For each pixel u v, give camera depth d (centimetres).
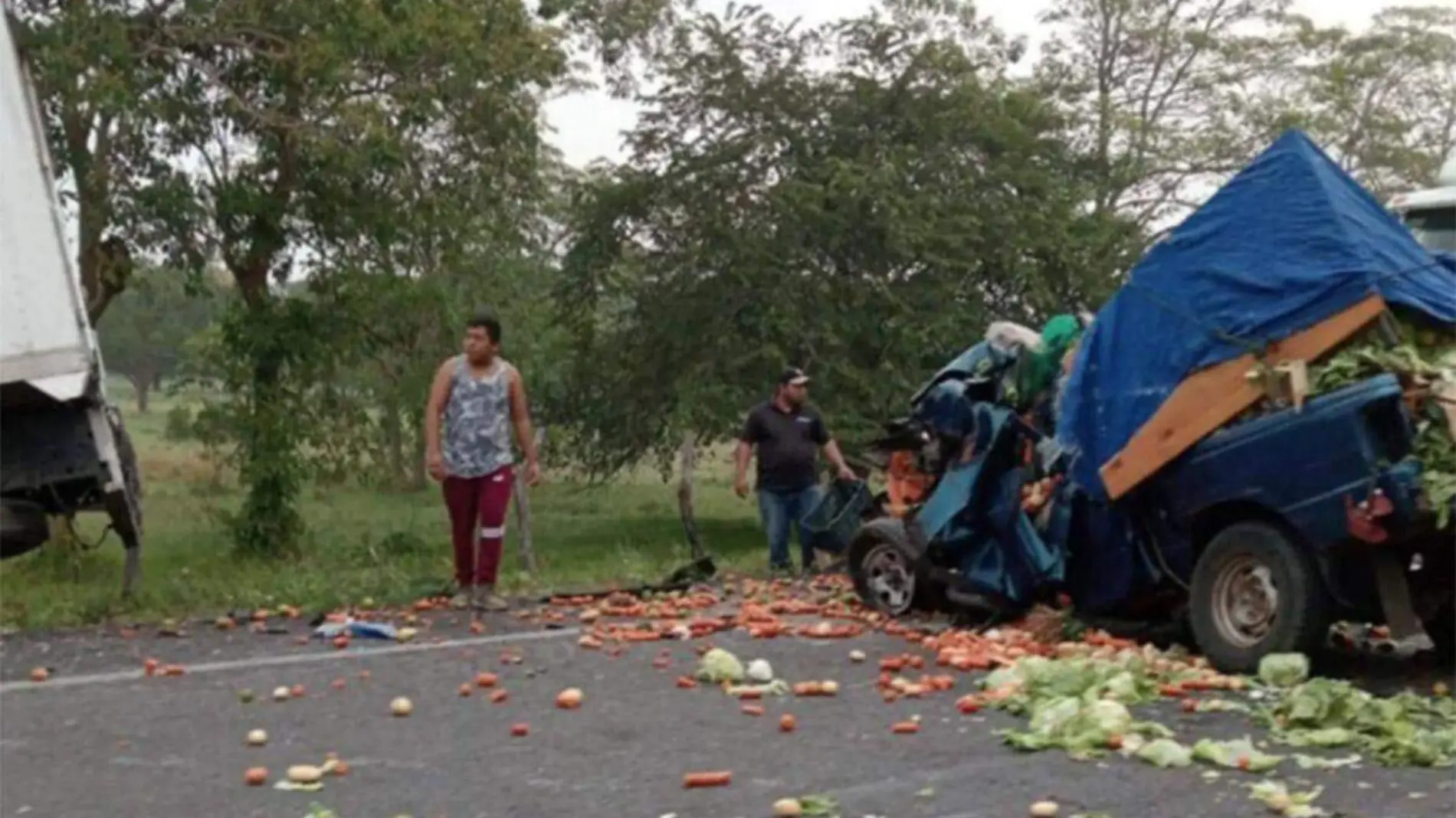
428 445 1254
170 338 5403
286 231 2305
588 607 1254
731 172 3100
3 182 1102
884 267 3014
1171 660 941
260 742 748
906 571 1155
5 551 1217
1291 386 895
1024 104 3189
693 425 2909
